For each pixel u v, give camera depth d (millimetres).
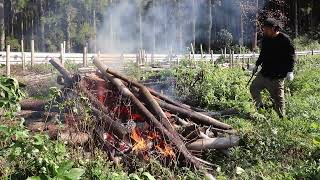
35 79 13664
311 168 5363
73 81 6840
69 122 5555
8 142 4496
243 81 11773
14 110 4363
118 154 5602
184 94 10320
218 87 10516
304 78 13211
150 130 6004
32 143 4148
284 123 7340
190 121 7180
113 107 6605
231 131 6953
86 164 4680
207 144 6164
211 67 14039
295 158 5957
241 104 8812
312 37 48688
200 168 5469
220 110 9234
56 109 6938
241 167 5684
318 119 7820
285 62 8125
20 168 4336
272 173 5453
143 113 6203
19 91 4324
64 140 5180
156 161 5305
